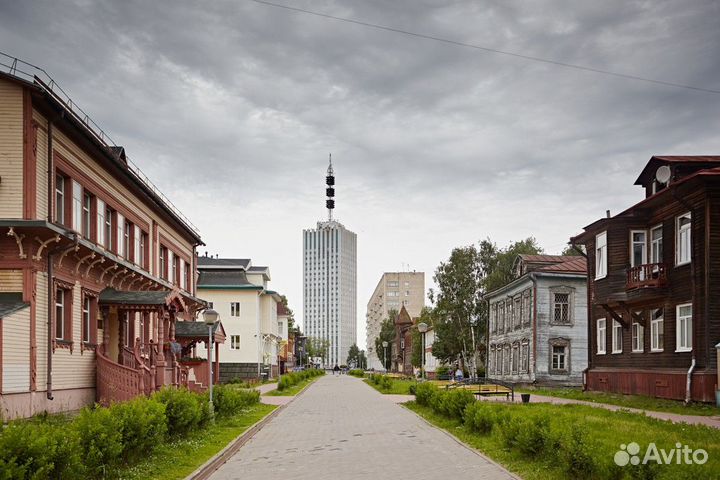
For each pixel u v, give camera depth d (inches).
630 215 1159.6
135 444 441.7
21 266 704.4
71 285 807.1
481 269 2591.0
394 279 6186.0
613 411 825.5
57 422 638.5
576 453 386.0
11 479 290.0
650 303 1109.1
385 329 5329.7
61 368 771.4
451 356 2706.7
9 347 665.6
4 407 652.1
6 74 702.5
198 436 605.6
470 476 425.1
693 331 962.1
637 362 1157.1
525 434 470.6
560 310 1727.4
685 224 1024.2
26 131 707.4
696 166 1063.6
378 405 1127.6
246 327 2331.4
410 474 437.4
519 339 1846.7
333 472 451.8
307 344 6382.9
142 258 1207.6
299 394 1486.2
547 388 1601.9
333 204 5374.0
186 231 1512.1
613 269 1166.3
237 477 442.0
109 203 981.2
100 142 877.2
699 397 935.7
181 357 1318.9
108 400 845.2
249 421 796.6
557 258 1899.6
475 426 636.7
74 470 339.0
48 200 742.5
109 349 970.1
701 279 953.5
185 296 1445.6
